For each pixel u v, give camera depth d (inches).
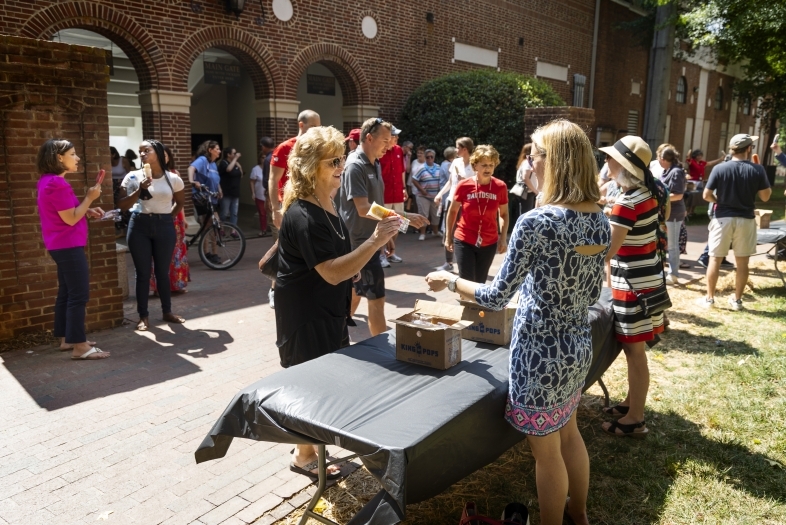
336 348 122.2
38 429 150.6
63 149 184.4
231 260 347.3
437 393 96.0
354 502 121.1
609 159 137.4
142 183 219.1
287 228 113.3
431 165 459.2
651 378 186.2
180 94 413.7
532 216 91.1
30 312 217.3
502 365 109.4
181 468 133.6
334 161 113.8
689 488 128.0
